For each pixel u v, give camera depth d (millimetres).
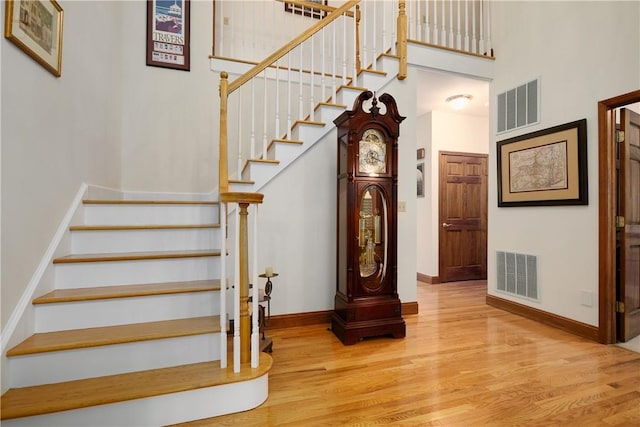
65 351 1560
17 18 1572
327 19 2971
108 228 2205
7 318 1500
